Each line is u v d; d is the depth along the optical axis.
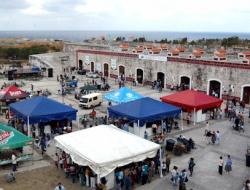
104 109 36.56
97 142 19.44
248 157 21.77
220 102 32.94
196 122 31.94
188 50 55.06
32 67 60.97
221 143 26.16
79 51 65.75
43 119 25.91
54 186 18.75
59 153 22.91
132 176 18.89
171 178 19.38
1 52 94.69
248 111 36.34
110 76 58.38
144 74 51.56
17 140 21.48
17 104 28.42
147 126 27.61
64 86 46.06
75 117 27.59
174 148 23.61
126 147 18.91
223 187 18.84
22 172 20.59
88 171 18.61
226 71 40.50
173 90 46.97
